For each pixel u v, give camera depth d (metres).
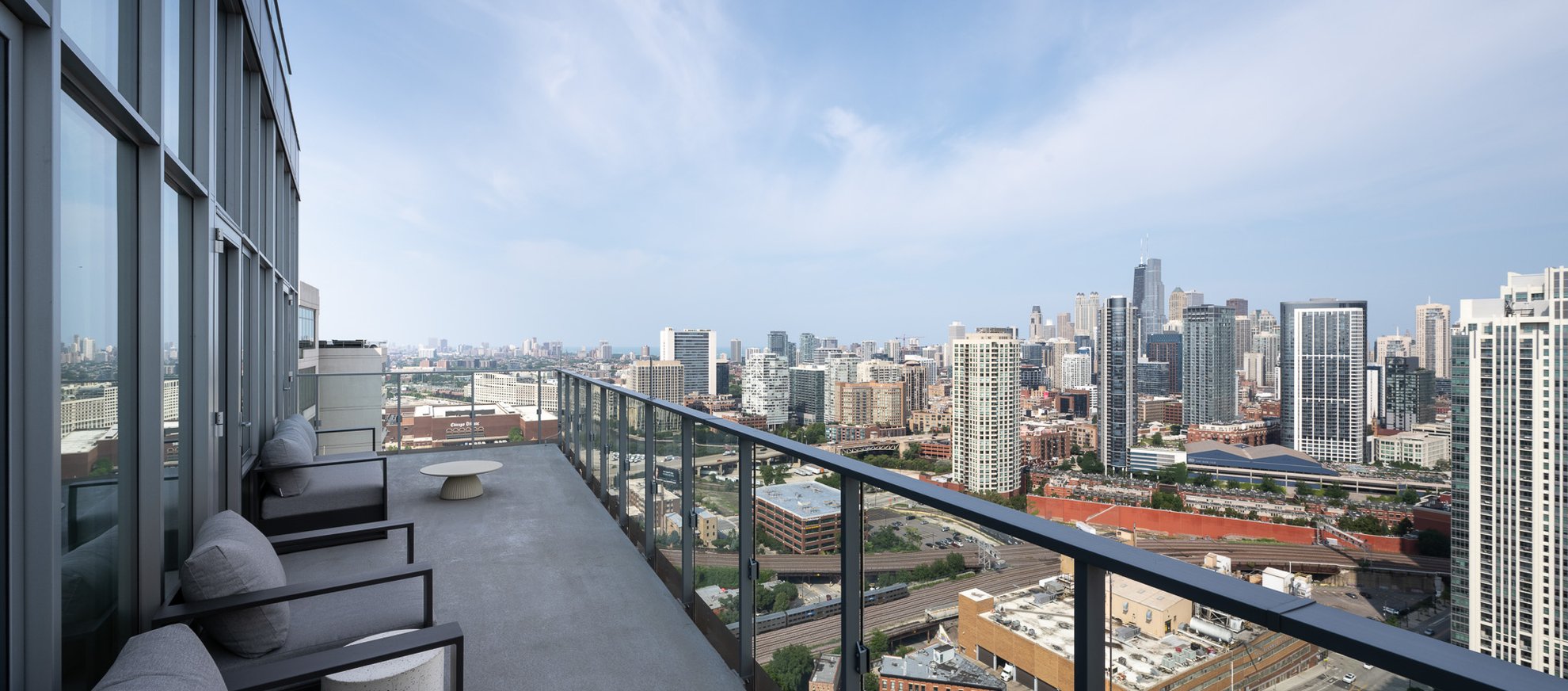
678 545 3.04
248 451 3.87
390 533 4.07
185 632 1.31
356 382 6.93
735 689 2.25
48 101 1.24
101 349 1.68
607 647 2.56
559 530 4.14
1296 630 0.67
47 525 1.26
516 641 2.60
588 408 5.55
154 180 1.97
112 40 1.73
